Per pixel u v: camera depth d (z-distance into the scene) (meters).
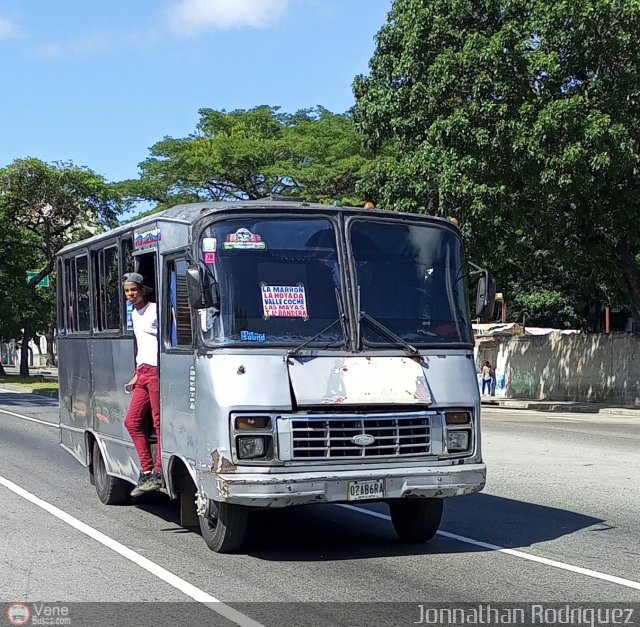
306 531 9.45
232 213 8.04
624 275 30.67
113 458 10.43
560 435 20.47
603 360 35.31
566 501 11.09
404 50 27.83
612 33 25.05
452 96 26.75
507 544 8.69
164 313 8.77
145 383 9.09
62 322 12.77
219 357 7.68
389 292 8.30
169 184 48.19
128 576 7.50
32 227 50.03
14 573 7.64
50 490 12.24
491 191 25.73
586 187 25.11
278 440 7.48
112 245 10.36
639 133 25.62
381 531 9.45
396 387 7.84
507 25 25.41
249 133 51.75
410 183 27.83
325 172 43.69
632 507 10.66
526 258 30.89
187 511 8.82
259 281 7.95
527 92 26.00
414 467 7.81
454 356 8.28
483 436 20.12
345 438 7.61
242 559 8.10
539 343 38.75
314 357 7.80
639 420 27.22
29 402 32.16
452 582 7.21
